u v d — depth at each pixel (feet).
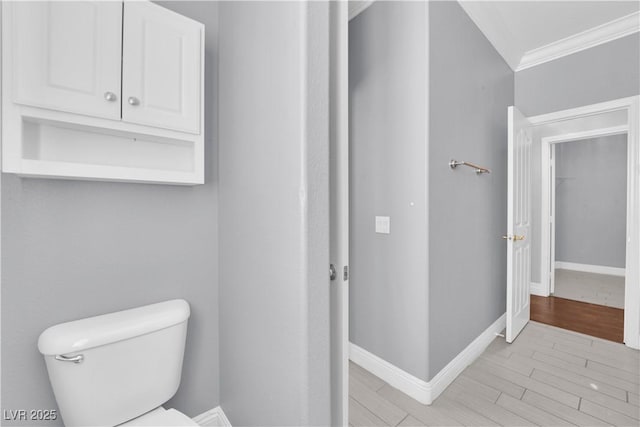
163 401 3.63
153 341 3.52
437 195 5.60
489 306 7.96
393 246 5.94
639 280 7.34
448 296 6.02
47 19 2.81
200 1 4.50
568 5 6.94
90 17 3.05
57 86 2.86
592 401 5.41
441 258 5.76
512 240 7.48
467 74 6.70
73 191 3.49
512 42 8.37
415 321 5.54
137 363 3.40
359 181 6.70
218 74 4.71
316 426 2.90
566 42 8.36
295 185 2.87
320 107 2.87
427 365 5.39
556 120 8.84
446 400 5.48
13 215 3.14
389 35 5.97
